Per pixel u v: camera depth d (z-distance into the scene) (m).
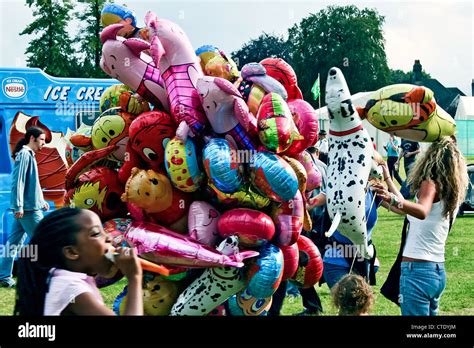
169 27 4.85
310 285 5.40
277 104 4.66
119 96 5.29
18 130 9.41
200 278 4.79
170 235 4.70
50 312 2.94
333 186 5.03
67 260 3.01
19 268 3.04
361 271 5.98
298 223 4.87
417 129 4.98
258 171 4.59
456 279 8.18
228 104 4.65
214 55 5.30
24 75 9.45
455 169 4.81
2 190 9.11
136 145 4.82
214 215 4.78
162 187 4.73
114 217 5.13
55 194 9.42
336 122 5.04
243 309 4.93
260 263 4.70
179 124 4.75
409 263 4.88
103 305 2.97
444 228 4.89
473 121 21.56
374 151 5.37
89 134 5.28
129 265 2.95
